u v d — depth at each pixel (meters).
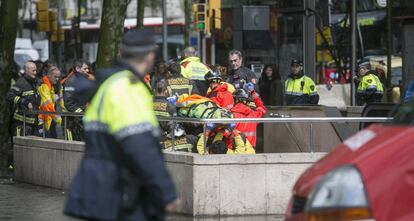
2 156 36.94
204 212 25.31
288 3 44.38
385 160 13.81
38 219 25.83
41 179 33.25
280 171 25.83
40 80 41.06
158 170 12.87
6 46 36.72
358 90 43.75
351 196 13.72
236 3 61.91
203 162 25.20
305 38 43.56
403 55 35.72
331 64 77.06
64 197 30.23
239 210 25.59
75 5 126.38
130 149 12.90
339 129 27.92
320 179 14.17
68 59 89.38
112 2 35.94
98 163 13.21
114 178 13.13
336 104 59.88
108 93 13.30
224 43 64.62
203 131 26.02
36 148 33.47
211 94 29.53
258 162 25.66
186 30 90.69
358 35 72.75
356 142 14.77
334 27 67.56
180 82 30.52
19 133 36.38
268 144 28.45
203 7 67.44
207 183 25.27
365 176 13.73
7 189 32.62
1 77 36.75
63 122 32.72
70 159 31.19
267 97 43.56
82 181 13.25
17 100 36.56
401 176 13.68
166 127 27.23
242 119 25.45
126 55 13.73
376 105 26.50
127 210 13.14
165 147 27.17
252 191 25.66
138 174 12.98
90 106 13.66
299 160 25.89
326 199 13.94
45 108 37.38
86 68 34.34
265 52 52.31
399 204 13.62
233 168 25.47
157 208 13.25
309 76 43.38
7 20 36.72
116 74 13.55
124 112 13.07
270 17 52.97
